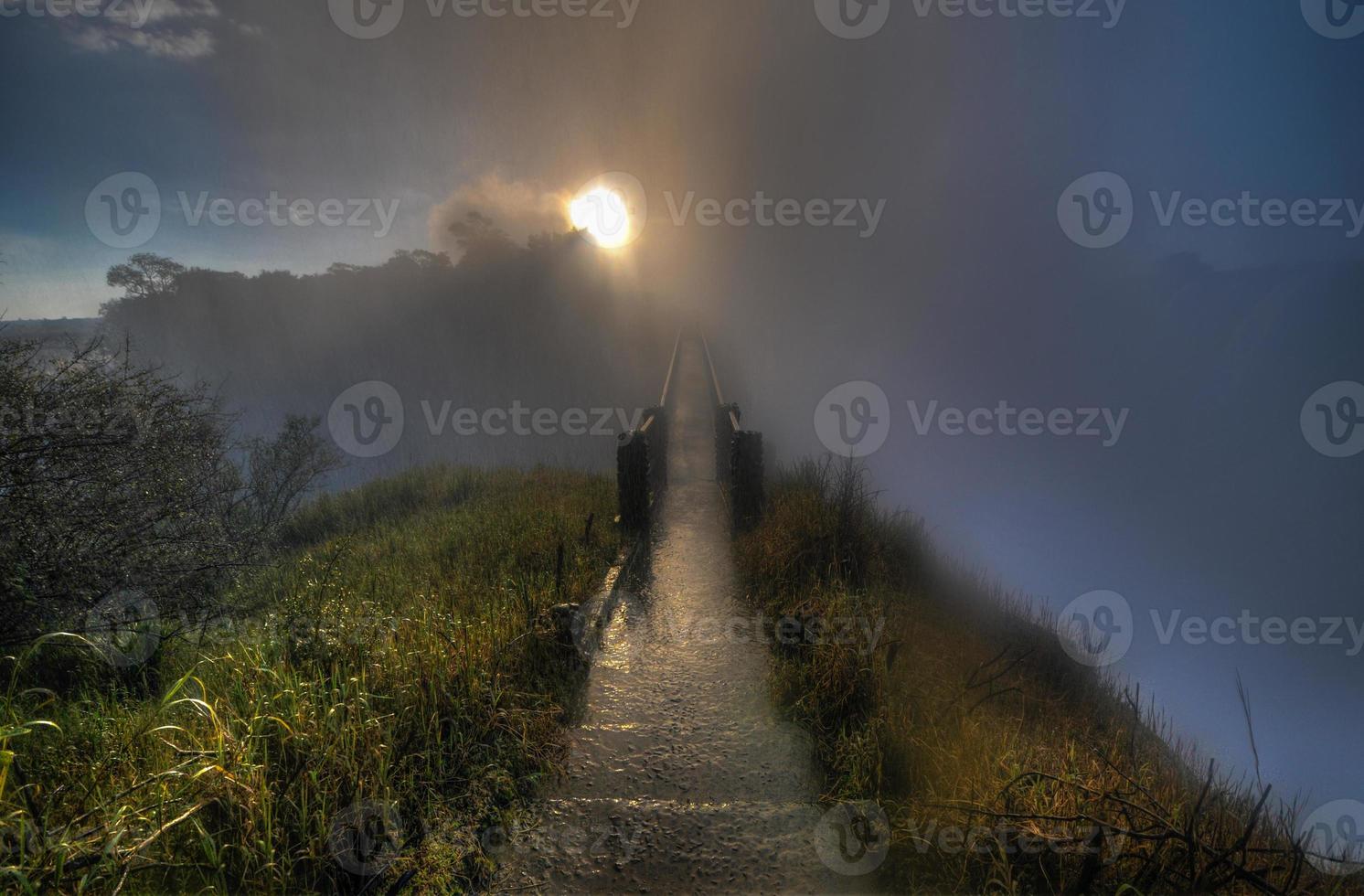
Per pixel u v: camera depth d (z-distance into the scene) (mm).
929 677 4977
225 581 5980
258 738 3010
